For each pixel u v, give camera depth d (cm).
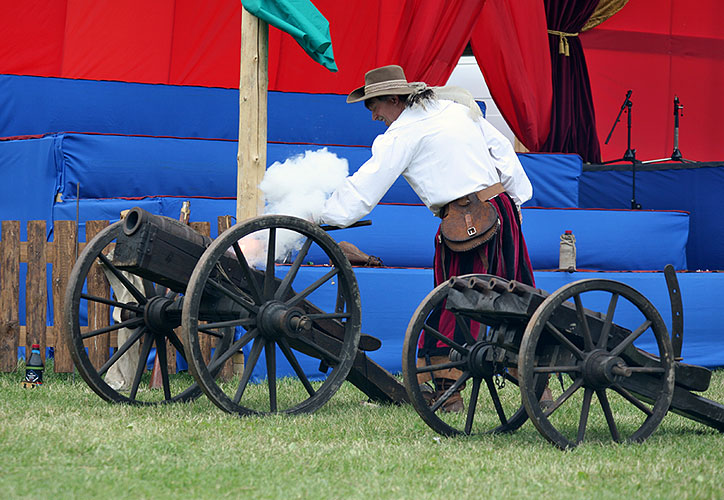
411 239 1653
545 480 711
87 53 2306
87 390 1200
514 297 848
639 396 906
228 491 653
